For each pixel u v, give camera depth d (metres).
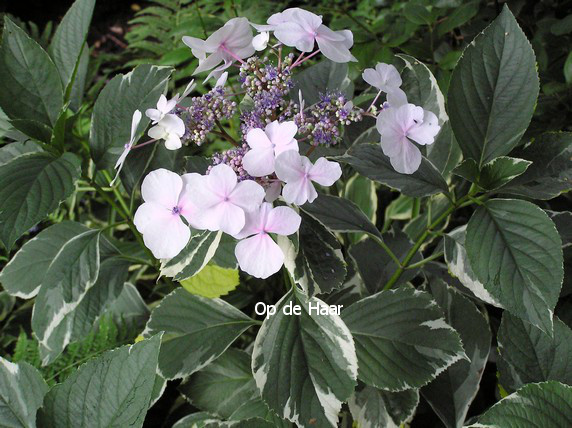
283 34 0.41
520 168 0.42
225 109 0.43
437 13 0.78
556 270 0.40
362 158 0.47
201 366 0.54
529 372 0.48
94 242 0.57
